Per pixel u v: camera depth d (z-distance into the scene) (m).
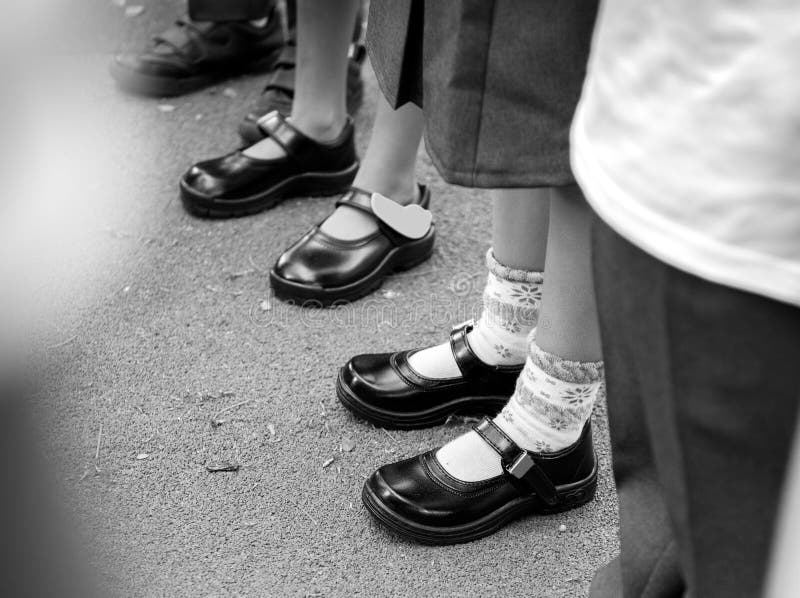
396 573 1.34
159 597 1.29
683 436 0.71
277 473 1.51
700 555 0.74
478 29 0.99
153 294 1.91
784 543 0.64
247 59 2.71
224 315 1.87
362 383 1.58
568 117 1.00
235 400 1.66
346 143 2.21
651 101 0.66
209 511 1.44
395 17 1.21
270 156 2.14
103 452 1.54
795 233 0.61
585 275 1.15
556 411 1.30
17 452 0.54
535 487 1.37
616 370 0.83
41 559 0.58
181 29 2.62
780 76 0.58
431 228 2.01
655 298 0.70
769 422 0.67
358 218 1.90
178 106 2.58
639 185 0.67
